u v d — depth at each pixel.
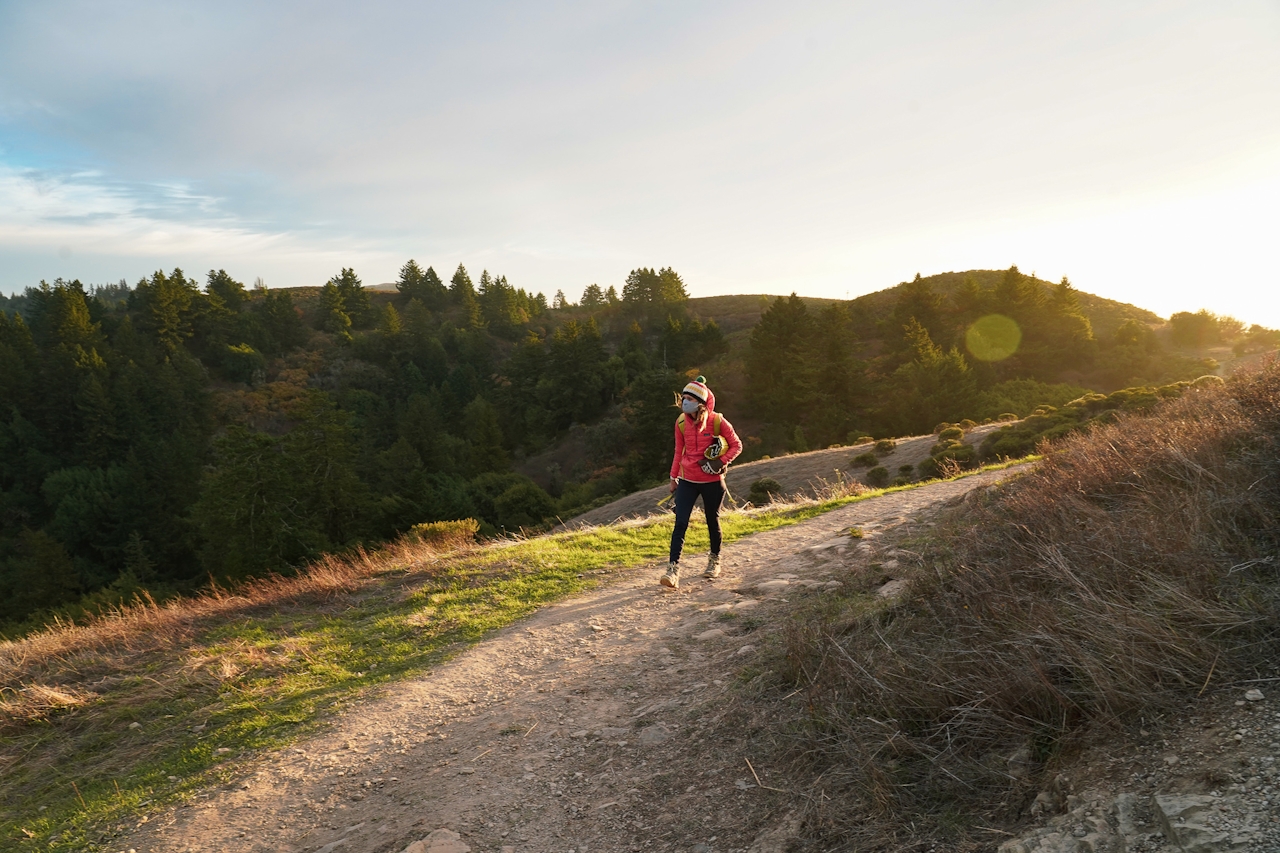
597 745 3.29
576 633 5.08
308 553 31.59
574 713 3.72
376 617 6.04
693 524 9.37
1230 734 1.81
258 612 6.41
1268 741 1.73
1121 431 5.73
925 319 66.00
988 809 2.01
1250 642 2.16
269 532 31.58
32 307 134.00
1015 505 4.68
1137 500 3.80
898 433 49.88
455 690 4.31
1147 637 2.27
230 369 110.25
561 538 8.80
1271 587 2.39
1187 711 1.98
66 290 106.44
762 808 2.46
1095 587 2.78
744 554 7.06
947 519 5.89
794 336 63.81
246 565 30.81
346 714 4.09
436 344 119.88
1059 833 1.71
